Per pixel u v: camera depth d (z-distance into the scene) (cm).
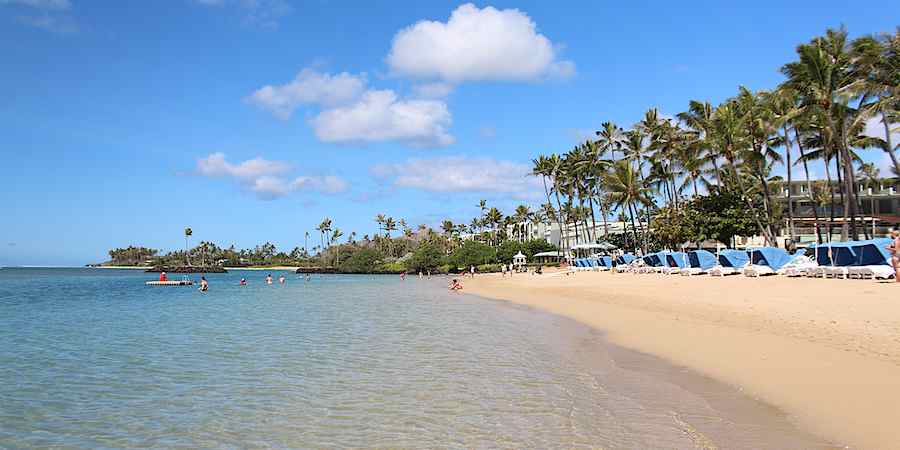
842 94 3900
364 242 17762
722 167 6197
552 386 1156
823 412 860
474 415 958
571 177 8312
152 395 1165
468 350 1647
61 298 4747
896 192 6994
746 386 1062
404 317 2716
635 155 7025
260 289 6325
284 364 1470
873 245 2883
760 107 4959
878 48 3750
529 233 14700
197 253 19838
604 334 1898
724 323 1806
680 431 830
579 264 8025
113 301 4303
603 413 945
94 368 1465
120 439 890
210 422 965
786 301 2073
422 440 839
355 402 1066
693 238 5878
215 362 1522
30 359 1609
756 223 5541
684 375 1209
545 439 821
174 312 3186
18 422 988
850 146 4522
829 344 1311
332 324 2420
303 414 995
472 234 16750
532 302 3506
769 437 780
